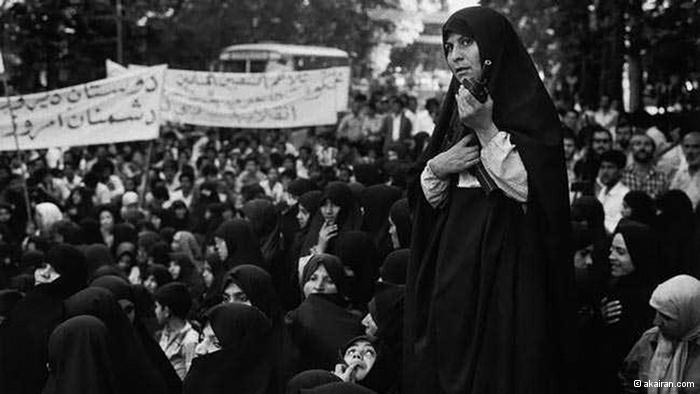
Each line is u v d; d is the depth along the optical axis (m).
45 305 7.18
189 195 16.38
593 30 18.97
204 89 16.64
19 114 13.36
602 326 5.94
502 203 3.75
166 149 22.03
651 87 17.70
